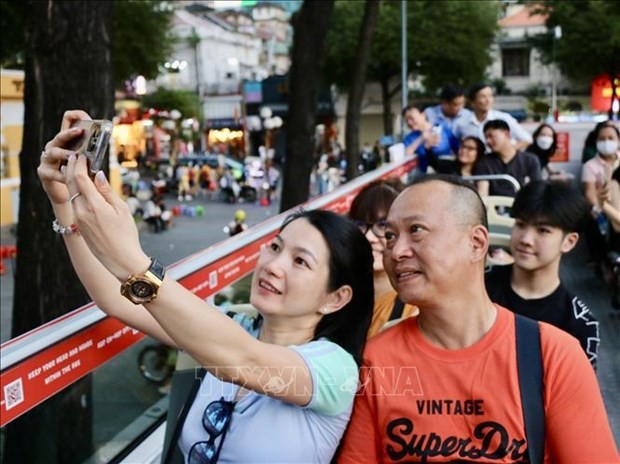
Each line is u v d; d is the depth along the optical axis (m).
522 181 5.54
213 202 26.95
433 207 1.55
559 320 2.57
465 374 1.58
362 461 1.70
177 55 53.53
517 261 2.57
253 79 52.81
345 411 1.69
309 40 8.55
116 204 1.34
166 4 24.78
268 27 75.62
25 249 3.97
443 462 1.58
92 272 1.89
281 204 9.02
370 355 1.68
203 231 19.61
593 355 2.56
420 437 1.60
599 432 1.54
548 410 1.55
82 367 2.03
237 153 47.03
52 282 3.92
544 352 1.57
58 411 2.70
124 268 1.32
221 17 65.62
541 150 7.39
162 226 19.67
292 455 1.67
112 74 4.03
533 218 2.49
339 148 38.06
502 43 44.94
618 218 4.27
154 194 20.52
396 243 1.59
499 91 45.25
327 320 1.89
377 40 30.61
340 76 33.91
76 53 3.83
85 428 2.86
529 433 1.54
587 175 5.59
